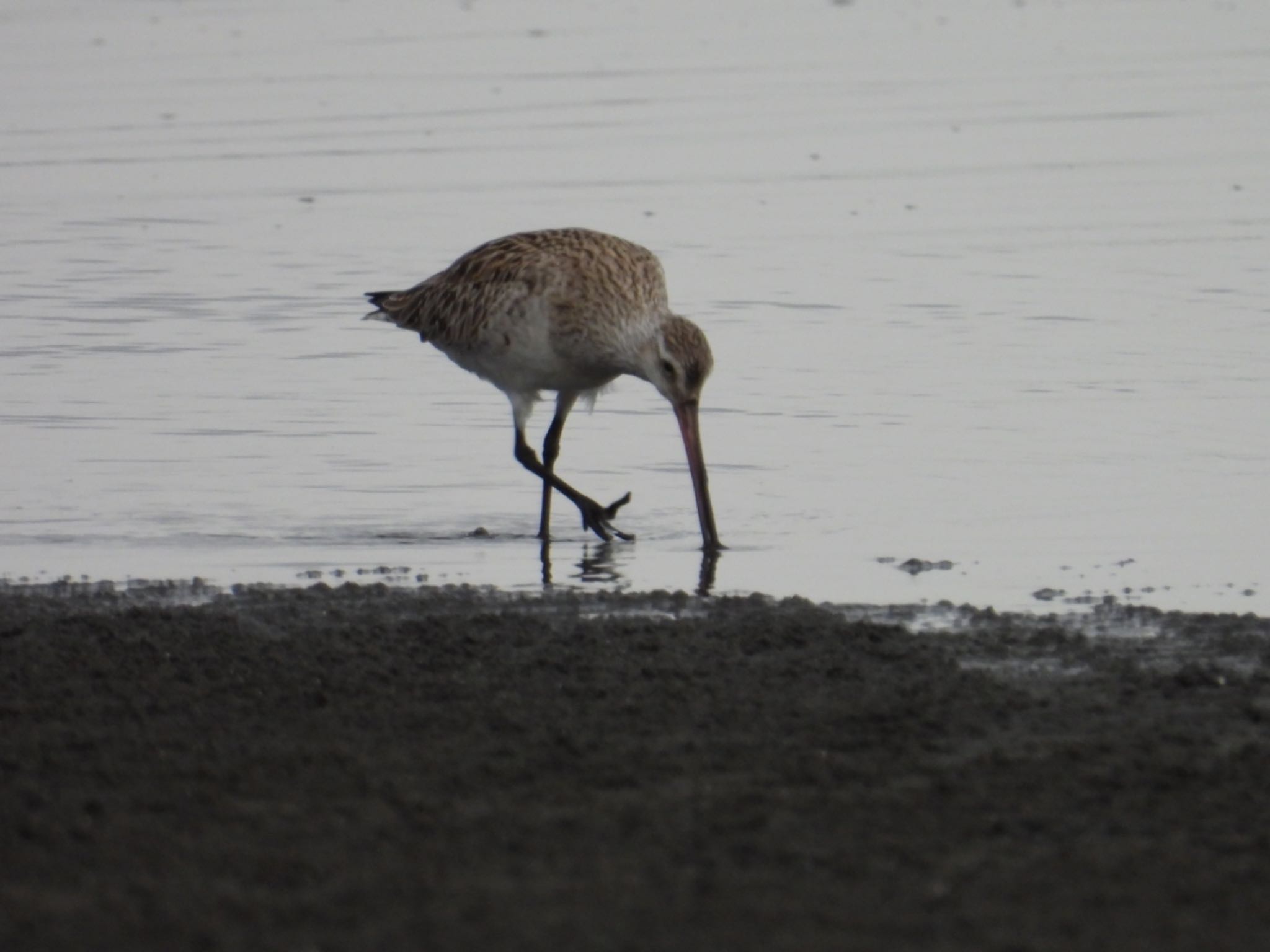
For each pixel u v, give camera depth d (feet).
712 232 76.07
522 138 92.38
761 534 43.93
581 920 22.62
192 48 112.47
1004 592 38.65
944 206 80.53
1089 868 24.14
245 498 46.78
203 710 30.78
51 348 60.85
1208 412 52.80
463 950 21.88
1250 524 43.42
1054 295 66.44
